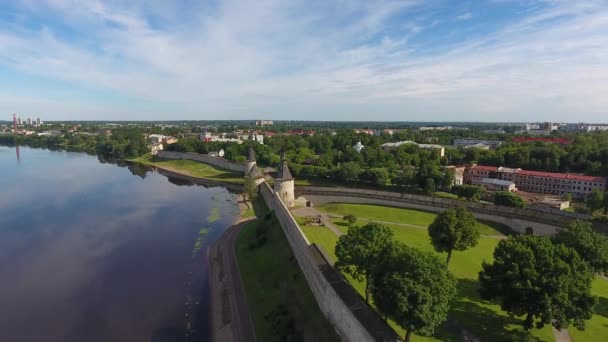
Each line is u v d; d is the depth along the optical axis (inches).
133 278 2420.0
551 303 1321.4
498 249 1531.7
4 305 2098.9
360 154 6240.2
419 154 6510.8
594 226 2758.4
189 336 1815.9
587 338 1466.5
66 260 2699.3
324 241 2439.7
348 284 1615.4
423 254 1279.5
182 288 2287.2
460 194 4033.0
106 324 1924.2
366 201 3873.0
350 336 1389.0
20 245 2984.7
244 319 1872.5
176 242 3061.0
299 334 1624.0
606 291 1894.7
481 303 1673.2
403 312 1166.3
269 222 3070.9
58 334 1841.8
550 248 1456.7
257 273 2300.7
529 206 3585.1
